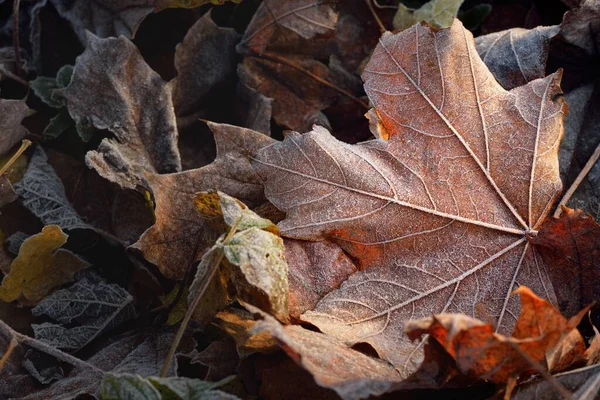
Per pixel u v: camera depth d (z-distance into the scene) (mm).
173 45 528
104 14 519
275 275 428
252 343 431
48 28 533
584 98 500
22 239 486
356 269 446
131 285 483
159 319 472
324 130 455
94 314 472
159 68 526
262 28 525
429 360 407
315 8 528
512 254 447
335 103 525
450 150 452
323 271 445
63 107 517
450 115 454
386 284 443
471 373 409
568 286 444
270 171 451
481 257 446
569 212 434
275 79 526
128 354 459
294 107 522
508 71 487
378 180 448
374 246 446
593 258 438
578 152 489
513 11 528
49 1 529
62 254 474
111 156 485
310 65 529
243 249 427
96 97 503
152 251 459
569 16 488
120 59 504
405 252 446
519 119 454
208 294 438
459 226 448
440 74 456
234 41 527
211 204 449
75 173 510
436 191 449
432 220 447
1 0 545
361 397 396
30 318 475
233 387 439
